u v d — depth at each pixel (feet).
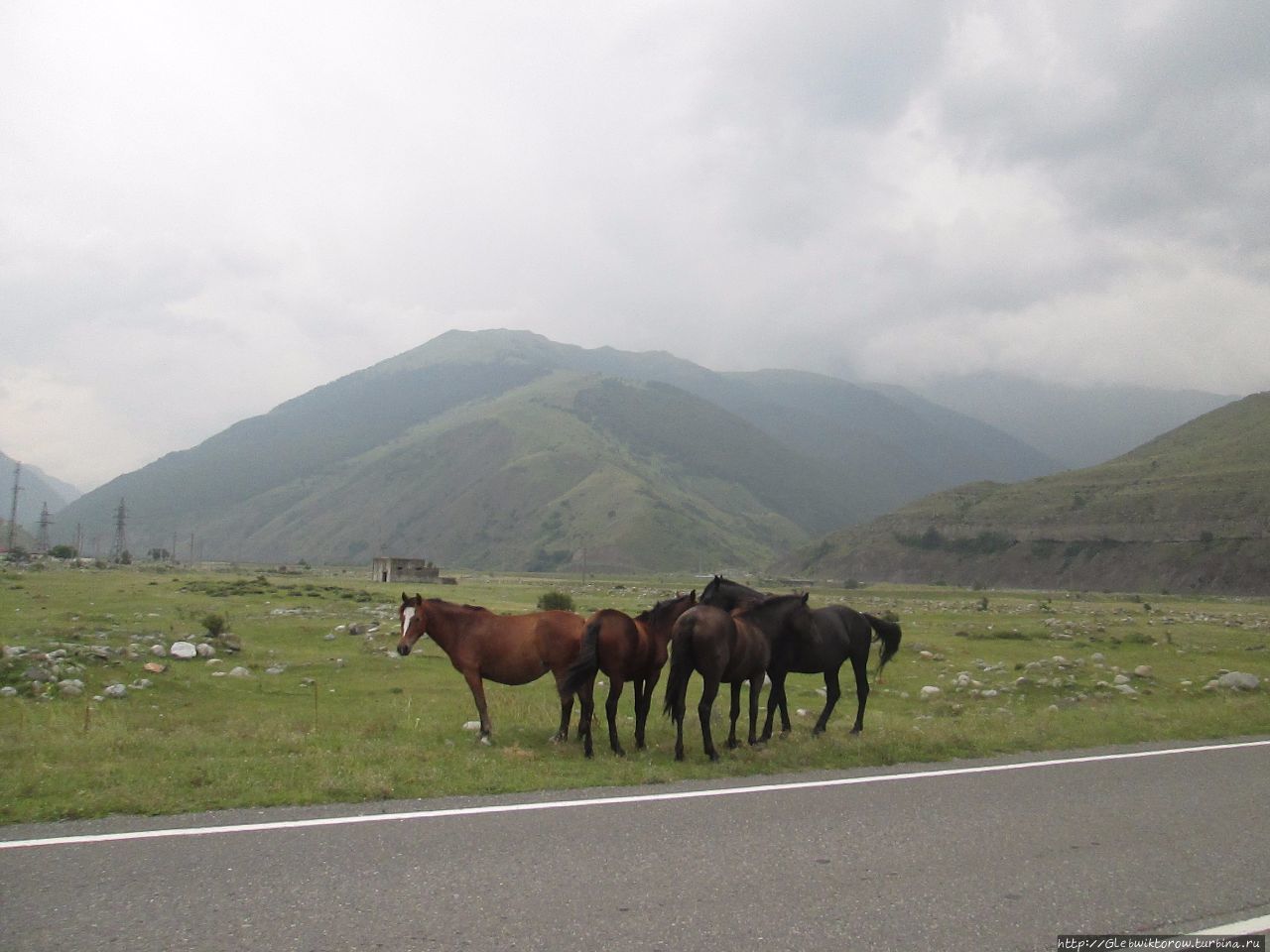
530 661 45.88
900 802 32.40
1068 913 21.75
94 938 18.92
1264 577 449.48
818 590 449.48
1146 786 36.04
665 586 404.16
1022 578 558.97
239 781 32.45
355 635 108.17
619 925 20.17
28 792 30.83
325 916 20.25
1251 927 21.15
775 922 20.61
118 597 147.13
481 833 26.99
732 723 45.73
